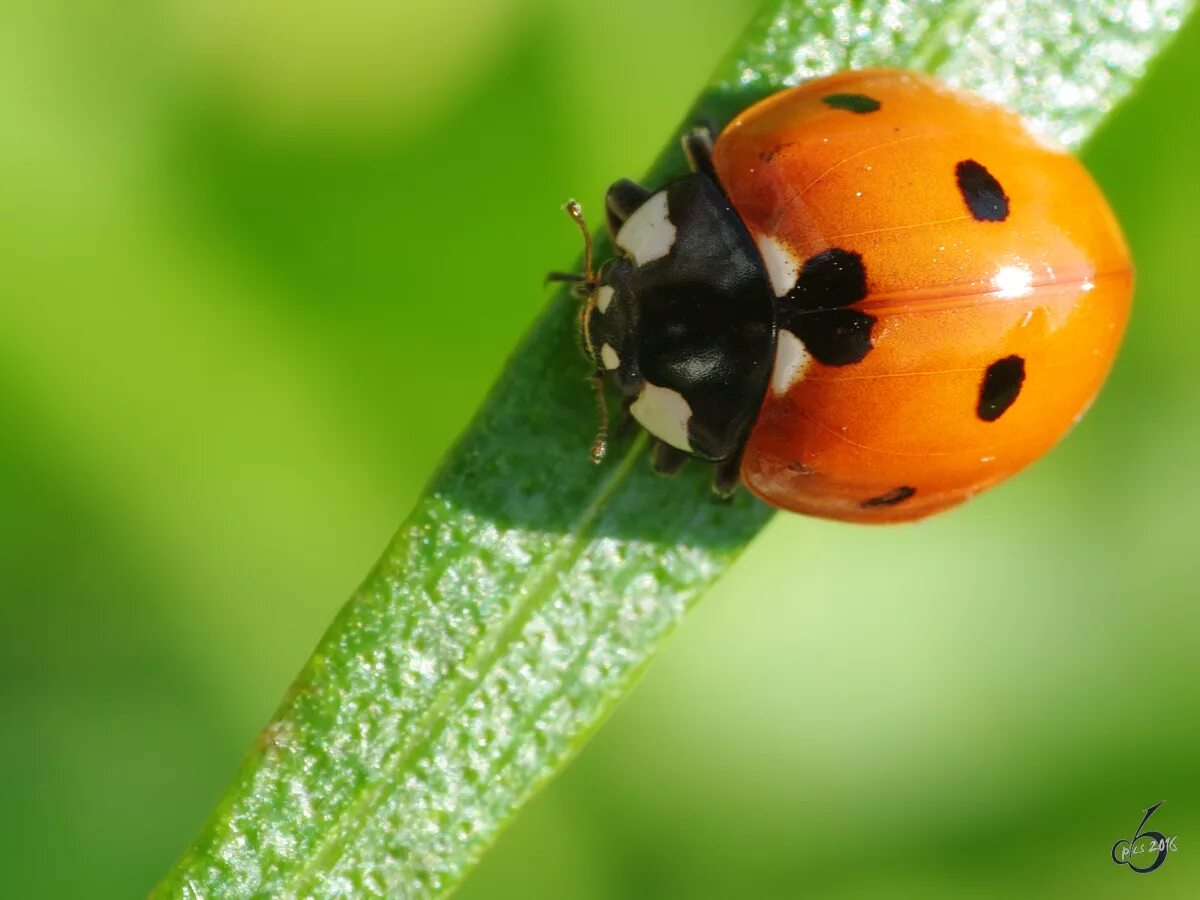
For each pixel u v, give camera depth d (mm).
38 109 60
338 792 51
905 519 55
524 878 59
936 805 60
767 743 60
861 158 52
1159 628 60
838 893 60
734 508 53
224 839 51
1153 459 60
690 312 53
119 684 59
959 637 60
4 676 59
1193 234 60
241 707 60
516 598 52
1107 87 53
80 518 60
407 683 51
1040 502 60
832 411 53
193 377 60
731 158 53
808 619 60
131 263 60
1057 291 53
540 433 52
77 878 58
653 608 52
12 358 60
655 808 60
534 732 52
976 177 52
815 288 53
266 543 60
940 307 52
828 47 53
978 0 53
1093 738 60
